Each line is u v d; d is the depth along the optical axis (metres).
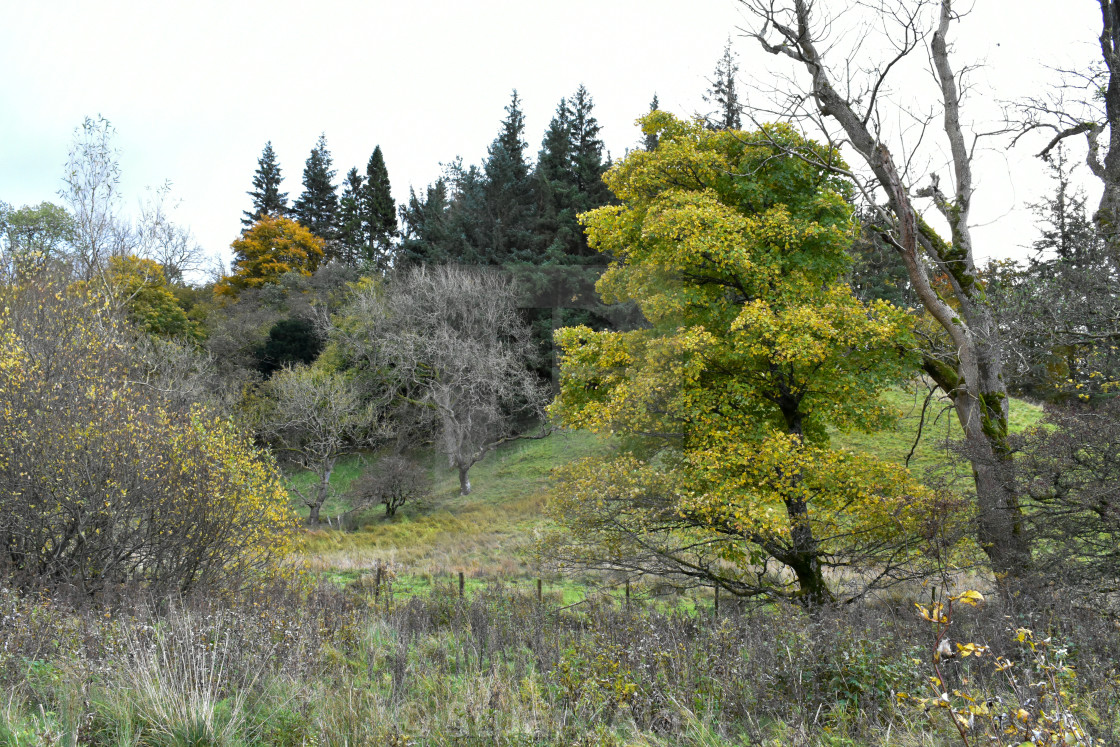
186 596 7.06
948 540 8.22
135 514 7.47
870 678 4.64
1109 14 10.86
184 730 3.67
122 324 13.98
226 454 8.47
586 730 3.82
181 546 7.45
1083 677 4.50
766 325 8.66
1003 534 8.27
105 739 3.63
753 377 9.68
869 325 9.50
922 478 9.53
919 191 10.80
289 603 6.60
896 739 3.95
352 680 4.70
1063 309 9.24
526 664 4.27
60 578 7.16
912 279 10.19
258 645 4.92
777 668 4.86
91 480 7.26
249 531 8.23
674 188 9.88
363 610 6.30
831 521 9.12
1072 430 7.83
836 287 10.23
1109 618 6.61
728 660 4.91
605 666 4.38
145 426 8.03
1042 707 3.30
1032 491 8.06
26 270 13.70
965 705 3.23
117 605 6.23
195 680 4.06
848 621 5.59
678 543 7.91
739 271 8.91
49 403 7.82
